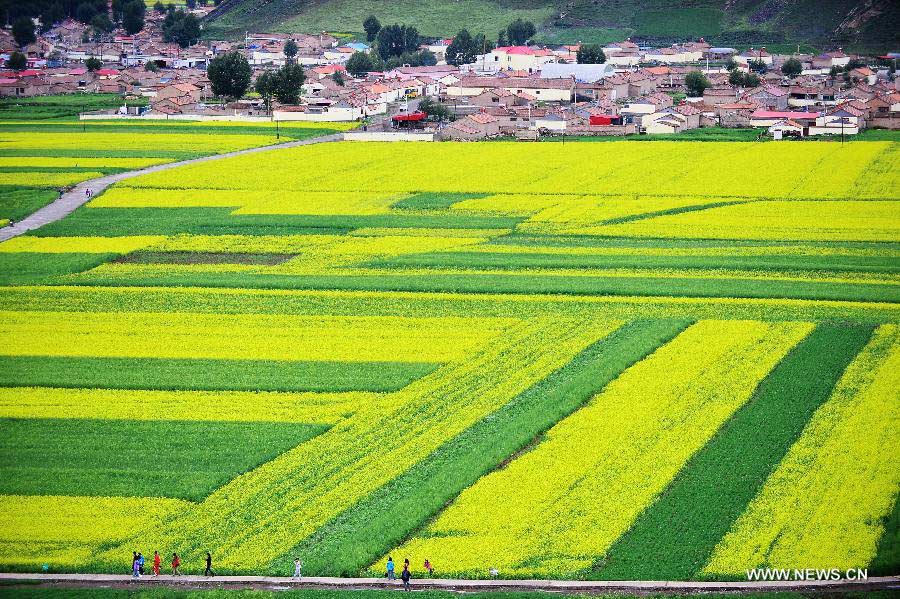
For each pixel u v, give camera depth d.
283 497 126.06
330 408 148.38
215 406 149.62
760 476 127.69
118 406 150.00
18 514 123.25
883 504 120.56
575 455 132.88
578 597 108.44
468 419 143.62
